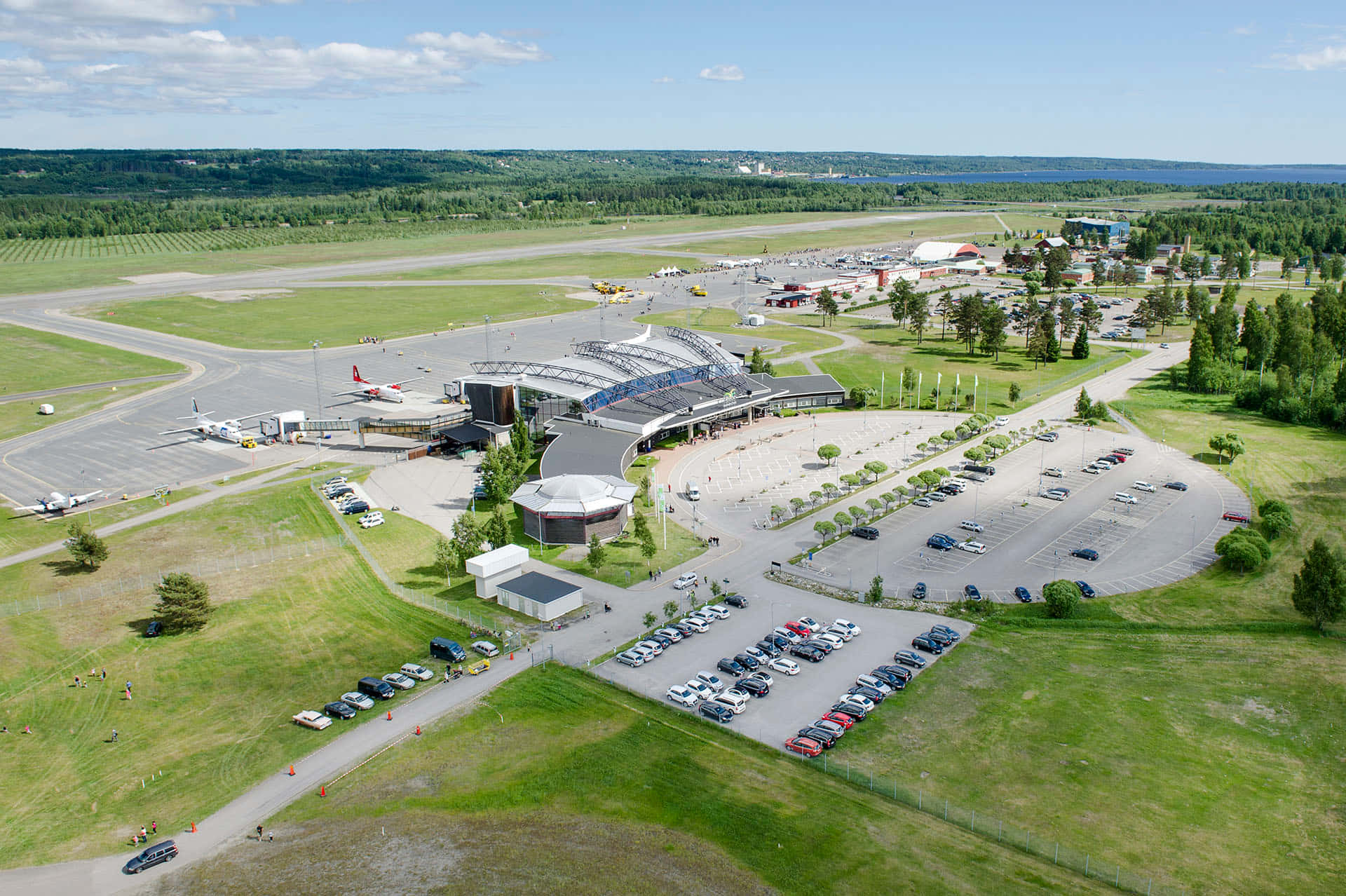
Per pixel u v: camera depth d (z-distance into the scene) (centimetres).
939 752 9300
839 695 10450
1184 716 9919
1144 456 19450
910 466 18900
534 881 7456
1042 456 19562
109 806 8706
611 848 7838
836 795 8581
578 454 17850
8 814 8619
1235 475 18050
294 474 18912
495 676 10944
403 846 7950
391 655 11531
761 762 9138
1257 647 11412
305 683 10900
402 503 17312
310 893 7406
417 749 9475
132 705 10469
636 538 15188
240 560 14588
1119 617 12288
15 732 10000
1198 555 14338
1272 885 7412
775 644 11588
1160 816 8281
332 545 15175
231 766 9269
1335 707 10012
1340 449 19562
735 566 14088
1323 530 15100
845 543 15000
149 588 13588
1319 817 8250
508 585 12975
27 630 12294
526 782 8838
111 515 16662
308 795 8762
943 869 7556
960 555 14475
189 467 19375
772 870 7538
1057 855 7744
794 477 18275
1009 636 11819
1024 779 8838
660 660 11300
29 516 16638
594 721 9938
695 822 8194
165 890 7512
